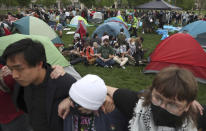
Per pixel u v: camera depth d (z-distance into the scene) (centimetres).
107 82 618
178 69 106
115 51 825
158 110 110
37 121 162
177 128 113
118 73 703
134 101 128
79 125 142
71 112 139
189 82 99
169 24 2392
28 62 129
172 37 637
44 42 430
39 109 157
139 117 119
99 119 138
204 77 590
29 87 156
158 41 1343
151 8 2384
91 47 816
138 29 1870
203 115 124
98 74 687
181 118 110
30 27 825
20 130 225
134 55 812
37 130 164
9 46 133
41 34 845
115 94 138
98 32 1113
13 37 394
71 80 151
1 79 180
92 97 122
